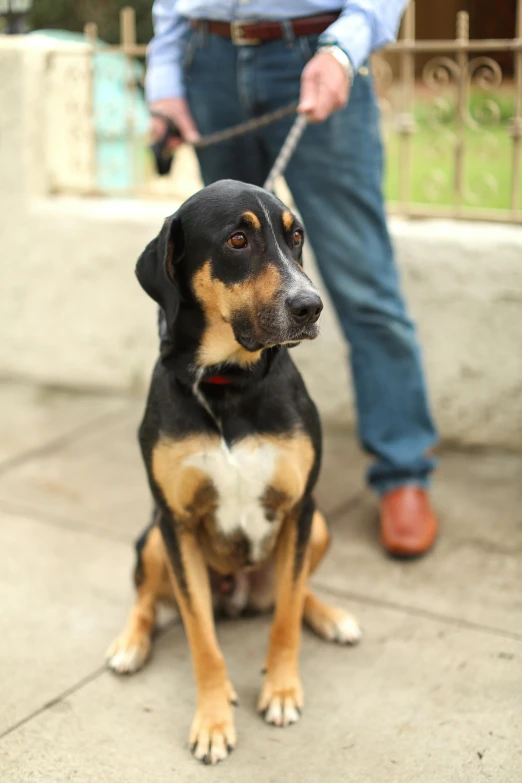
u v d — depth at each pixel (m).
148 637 2.76
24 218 4.82
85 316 4.82
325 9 2.95
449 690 2.52
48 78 4.77
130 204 4.76
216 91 3.19
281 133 3.13
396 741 2.33
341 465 3.98
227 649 2.78
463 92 3.88
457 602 2.93
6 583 3.16
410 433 3.39
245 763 2.28
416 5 6.50
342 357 4.19
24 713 2.50
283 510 2.47
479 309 3.88
